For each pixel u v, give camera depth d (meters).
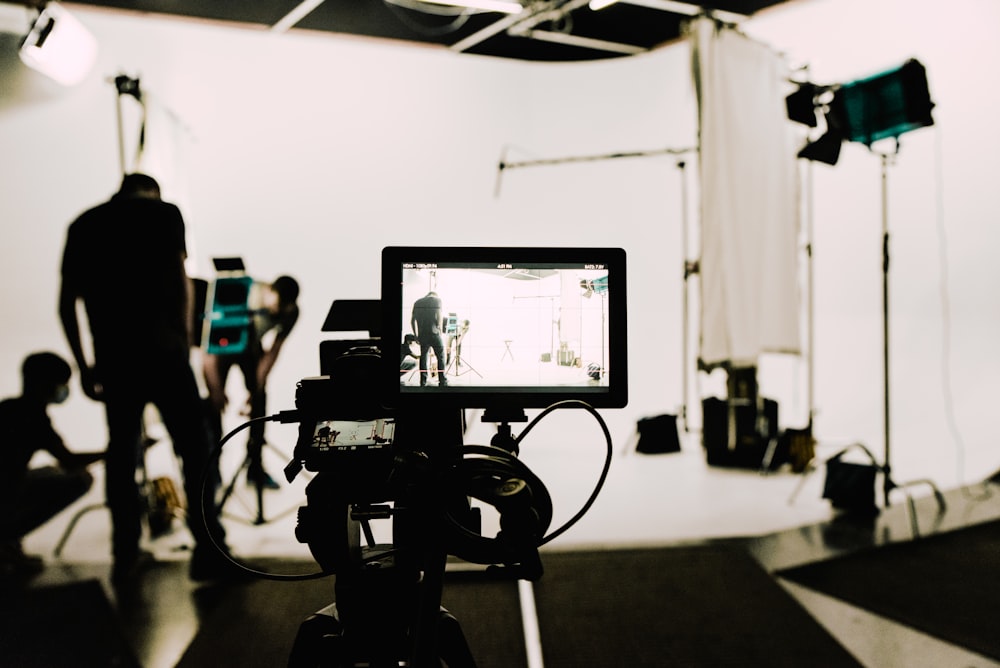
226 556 1.02
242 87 5.04
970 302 4.28
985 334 4.22
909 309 4.58
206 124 4.96
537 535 0.89
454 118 5.56
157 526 3.12
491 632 2.13
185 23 4.84
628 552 2.77
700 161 3.41
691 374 5.57
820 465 4.14
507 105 5.67
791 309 3.97
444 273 1.08
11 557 2.66
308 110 5.21
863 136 3.28
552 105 5.69
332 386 1.04
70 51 3.68
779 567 2.62
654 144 5.50
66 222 4.66
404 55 5.41
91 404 4.79
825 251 5.04
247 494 3.68
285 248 5.21
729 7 4.69
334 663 1.09
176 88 4.85
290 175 5.20
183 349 2.50
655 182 5.53
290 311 3.69
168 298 2.47
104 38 4.65
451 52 5.50
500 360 1.08
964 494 3.49
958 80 4.15
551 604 2.32
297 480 3.93
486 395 1.07
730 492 3.65
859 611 2.26
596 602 2.33
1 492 2.66
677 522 3.15
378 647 1.08
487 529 3.00
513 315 1.08
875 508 3.20
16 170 4.56
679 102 5.38
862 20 4.46
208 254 5.00
